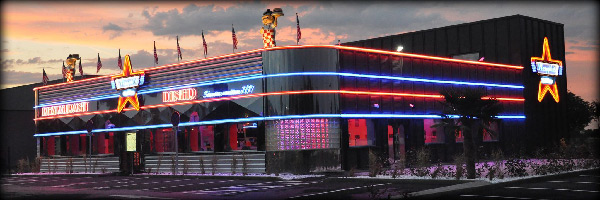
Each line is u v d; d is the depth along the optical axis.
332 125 29.88
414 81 33.84
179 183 27.39
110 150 39.47
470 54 42.91
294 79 29.80
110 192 23.84
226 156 32.03
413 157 31.62
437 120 35.19
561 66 43.53
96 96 39.75
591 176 25.36
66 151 41.81
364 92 31.12
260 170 30.42
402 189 21.70
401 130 33.28
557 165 26.64
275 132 30.03
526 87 41.19
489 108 24.66
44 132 43.31
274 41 31.89
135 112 36.97
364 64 31.44
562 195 18.84
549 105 43.16
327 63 30.00
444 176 24.64
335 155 29.75
